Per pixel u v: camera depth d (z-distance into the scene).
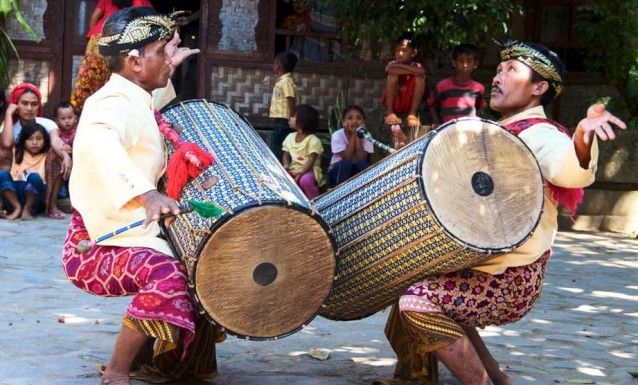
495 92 5.89
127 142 5.36
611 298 9.54
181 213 4.95
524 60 5.79
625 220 14.37
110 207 5.33
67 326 7.37
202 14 15.80
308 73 15.95
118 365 5.34
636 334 8.03
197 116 5.91
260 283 5.16
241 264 5.11
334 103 16.08
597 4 13.88
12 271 9.38
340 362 6.75
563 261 11.62
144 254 5.29
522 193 5.32
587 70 15.29
